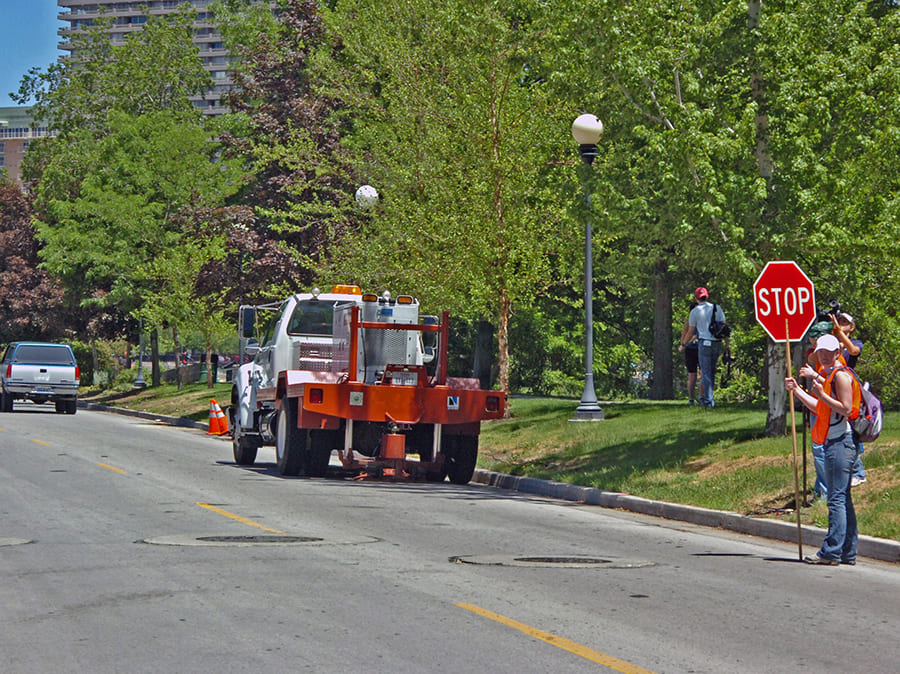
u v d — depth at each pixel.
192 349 114.88
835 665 6.94
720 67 18.81
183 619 7.69
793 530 13.23
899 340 22.88
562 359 52.50
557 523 13.98
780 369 18.19
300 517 13.34
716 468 16.94
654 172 18.50
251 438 21.16
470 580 9.43
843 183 17.20
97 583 8.93
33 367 41.03
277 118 37.69
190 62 63.66
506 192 25.09
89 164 56.75
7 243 66.38
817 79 17.59
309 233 34.97
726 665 6.85
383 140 28.53
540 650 7.05
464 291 26.31
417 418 18.48
